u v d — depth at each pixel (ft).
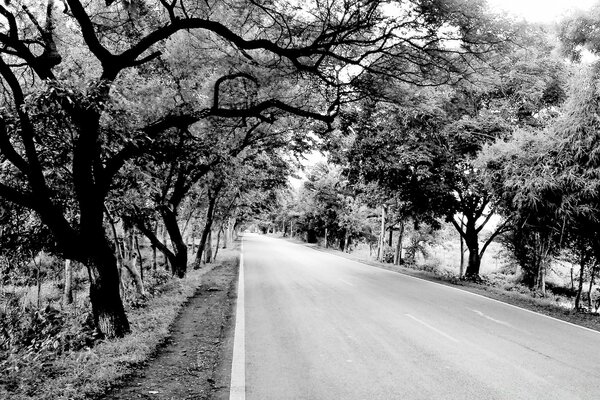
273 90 43.04
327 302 40.06
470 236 73.10
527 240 73.92
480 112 62.44
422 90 40.78
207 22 27.17
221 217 91.20
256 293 44.73
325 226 160.04
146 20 35.19
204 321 30.99
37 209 24.32
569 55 40.01
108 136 26.73
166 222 54.75
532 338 28.78
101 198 26.25
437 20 27.61
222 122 49.34
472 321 33.55
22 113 23.26
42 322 30.89
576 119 40.24
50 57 26.03
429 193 65.77
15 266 46.21
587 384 19.98
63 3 27.35
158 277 56.90
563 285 95.09
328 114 36.83
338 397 17.78
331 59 36.91
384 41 29.78
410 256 116.88
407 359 23.13
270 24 35.40
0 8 24.21
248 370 20.71
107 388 17.37
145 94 38.11
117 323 25.79
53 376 18.28
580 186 40.09
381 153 62.44
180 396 17.17
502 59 40.40
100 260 25.84
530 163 44.52
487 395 18.40
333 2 29.37
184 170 51.90
